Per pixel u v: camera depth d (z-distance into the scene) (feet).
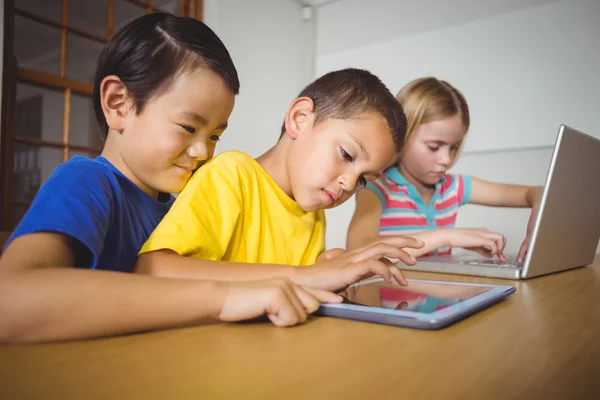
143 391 0.69
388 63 10.14
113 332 1.06
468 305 1.40
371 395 0.69
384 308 1.30
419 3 9.57
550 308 1.52
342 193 2.45
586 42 7.66
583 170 2.75
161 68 1.90
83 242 1.32
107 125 2.08
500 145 8.41
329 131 2.39
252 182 2.49
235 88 2.12
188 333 1.10
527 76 8.22
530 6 8.20
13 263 1.16
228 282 1.29
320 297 1.39
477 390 0.72
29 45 14.24
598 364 0.88
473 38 8.84
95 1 11.84
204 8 9.64
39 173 14.55
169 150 1.95
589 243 3.14
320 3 11.32
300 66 11.65
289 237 2.69
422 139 4.57
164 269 1.63
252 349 0.95
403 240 2.04
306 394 0.69
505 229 7.63
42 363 0.83
